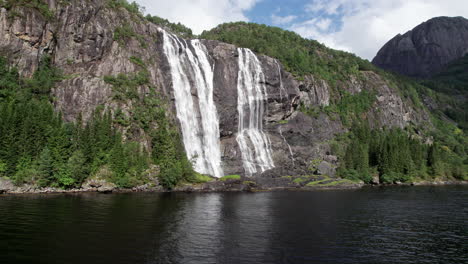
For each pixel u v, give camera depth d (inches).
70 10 3270.2
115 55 3408.0
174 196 2239.2
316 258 954.7
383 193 2898.6
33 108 2647.6
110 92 3070.9
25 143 2314.2
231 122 3917.3
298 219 1525.6
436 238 1234.6
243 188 2871.6
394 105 6983.3
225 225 1341.0
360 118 5949.8
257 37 6392.7
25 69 2915.8
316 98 5329.7
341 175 3895.2
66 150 2458.2
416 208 1989.4
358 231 1317.7
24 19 2947.8
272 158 3878.0
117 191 2427.4
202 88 3875.5
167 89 3570.4
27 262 835.4
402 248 1088.2
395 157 4379.9
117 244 1015.0
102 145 2637.8
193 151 3452.3
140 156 2711.6
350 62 7470.5
